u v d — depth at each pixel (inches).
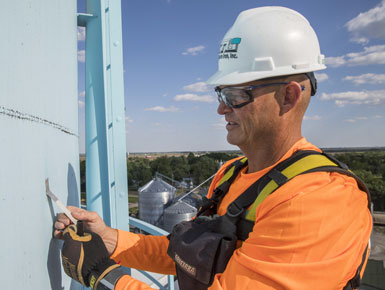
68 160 54.4
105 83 98.3
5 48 24.8
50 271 39.7
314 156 43.0
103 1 98.0
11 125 26.0
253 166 50.7
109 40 99.7
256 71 45.4
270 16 47.8
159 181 717.9
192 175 2915.8
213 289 38.3
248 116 46.1
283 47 45.4
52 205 41.7
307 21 50.8
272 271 34.4
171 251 49.9
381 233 1322.6
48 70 39.2
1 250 23.7
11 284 25.6
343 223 36.1
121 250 57.6
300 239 34.8
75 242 44.3
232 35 49.5
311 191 37.0
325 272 34.1
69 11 58.2
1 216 23.8
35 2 33.3
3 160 24.3
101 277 44.1
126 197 101.0
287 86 45.1
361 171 2156.7
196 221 51.1
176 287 328.5
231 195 51.6
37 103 33.7
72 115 60.4
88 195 99.6
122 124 101.0
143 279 308.5
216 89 51.8
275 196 39.0
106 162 99.2
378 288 505.7
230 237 43.6
